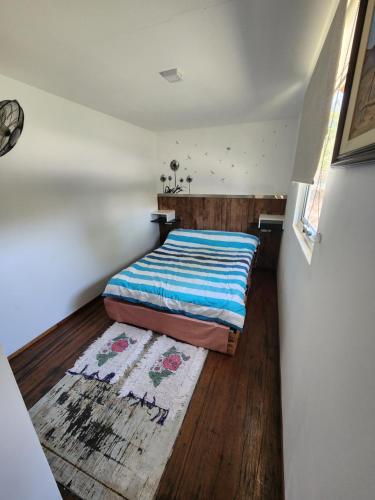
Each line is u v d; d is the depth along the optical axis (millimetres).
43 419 1393
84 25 1094
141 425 1347
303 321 1109
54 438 1291
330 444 572
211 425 1344
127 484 1090
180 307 1929
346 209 682
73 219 2363
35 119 1882
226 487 1074
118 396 1525
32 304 2023
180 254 2980
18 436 683
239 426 1334
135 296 2096
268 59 1439
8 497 657
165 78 1691
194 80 1748
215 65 1513
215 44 1270
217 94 2047
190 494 1054
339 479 496
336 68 859
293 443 958
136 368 1738
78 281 2508
